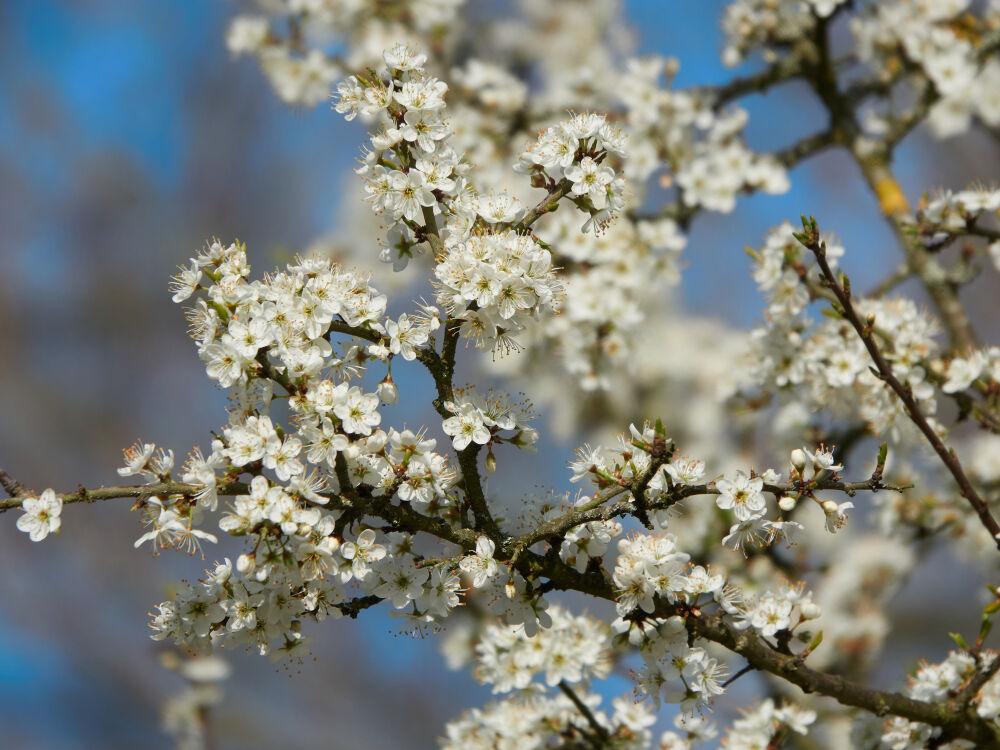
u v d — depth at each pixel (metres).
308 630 12.46
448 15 8.66
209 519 12.63
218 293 3.79
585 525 4.04
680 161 7.70
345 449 3.69
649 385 8.99
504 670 4.71
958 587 10.23
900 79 7.77
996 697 4.50
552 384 8.95
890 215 7.07
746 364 6.46
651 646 4.12
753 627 4.31
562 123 4.09
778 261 6.01
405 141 4.05
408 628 3.96
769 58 7.63
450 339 3.93
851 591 7.54
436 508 4.09
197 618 3.84
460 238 3.92
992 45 7.70
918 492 7.24
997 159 11.95
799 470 3.92
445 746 5.29
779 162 7.50
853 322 4.42
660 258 7.32
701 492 3.90
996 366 5.68
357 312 3.84
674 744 5.08
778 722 4.95
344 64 8.61
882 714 4.38
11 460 13.29
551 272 3.89
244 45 8.73
